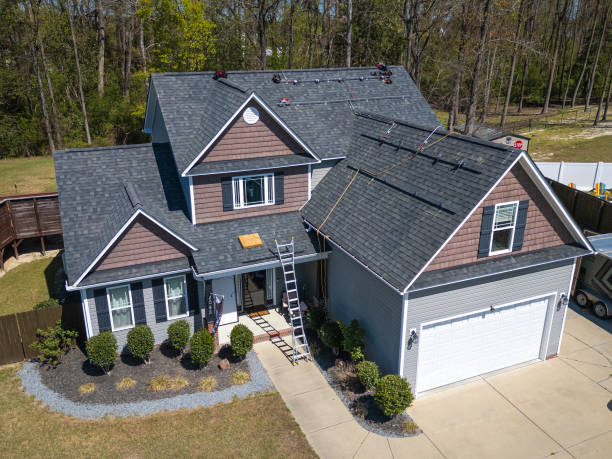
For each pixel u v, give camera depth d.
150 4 37.25
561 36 60.66
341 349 15.90
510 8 33.53
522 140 31.92
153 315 15.77
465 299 13.80
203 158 16.34
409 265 12.75
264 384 14.51
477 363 15.13
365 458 11.83
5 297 19.34
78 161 17.47
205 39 37.47
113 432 12.58
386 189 15.83
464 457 11.90
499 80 62.59
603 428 12.90
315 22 48.94
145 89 41.97
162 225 14.88
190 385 14.40
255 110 16.59
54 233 22.50
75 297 17.38
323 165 18.73
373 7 50.19
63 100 42.41
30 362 15.45
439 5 37.41
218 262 15.52
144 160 18.23
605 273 18.30
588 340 16.97
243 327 15.38
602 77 61.81
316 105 20.41
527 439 12.52
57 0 45.88
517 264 13.82
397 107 21.67
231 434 12.55
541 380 14.95
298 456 11.88
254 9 42.03
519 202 13.55
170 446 12.14
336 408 13.56
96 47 48.59
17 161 38.72
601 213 23.45
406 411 13.58
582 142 41.19
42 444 12.19
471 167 13.76
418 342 13.65
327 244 16.77
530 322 15.48
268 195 17.70
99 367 15.12
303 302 18.12
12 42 40.88
